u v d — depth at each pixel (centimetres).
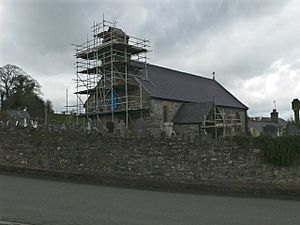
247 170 1680
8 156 1906
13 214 931
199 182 1602
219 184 1577
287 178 1652
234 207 1176
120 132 1816
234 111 4566
